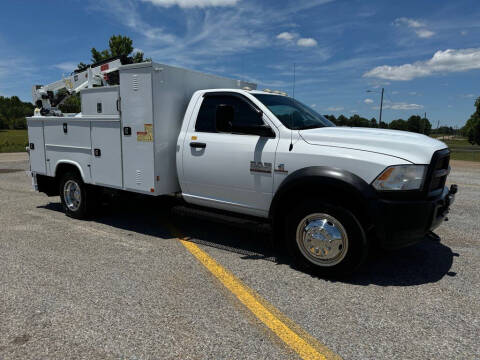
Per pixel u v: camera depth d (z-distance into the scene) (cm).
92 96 563
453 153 2614
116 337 276
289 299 341
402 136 392
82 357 252
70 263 421
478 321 305
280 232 431
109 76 684
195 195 497
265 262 434
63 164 627
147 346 265
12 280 373
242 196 448
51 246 480
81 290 352
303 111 481
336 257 378
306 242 394
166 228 573
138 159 507
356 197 357
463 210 702
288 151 404
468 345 271
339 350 265
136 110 496
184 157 488
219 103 470
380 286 371
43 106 725
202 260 436
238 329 290
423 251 475
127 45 2392
